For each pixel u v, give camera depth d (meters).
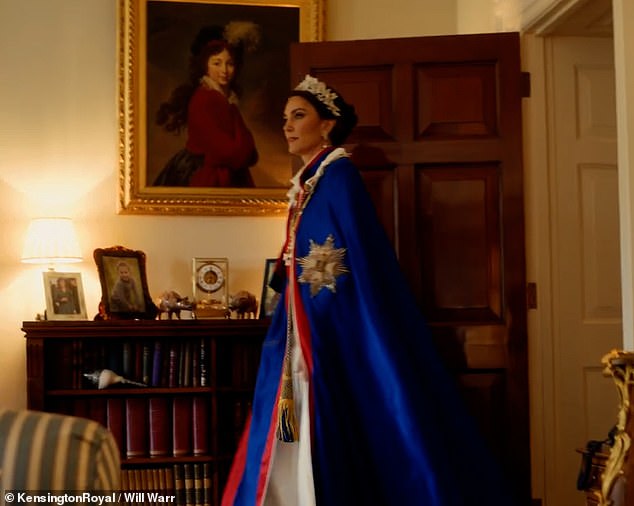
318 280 2.82
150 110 3.99
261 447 2.80
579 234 3.54
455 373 3.40
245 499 2.80
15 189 3.90
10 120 3.93
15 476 1.28
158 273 3.97
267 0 4.09
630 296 2.69
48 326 3.41
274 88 4.07
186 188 3.98
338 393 2.73
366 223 2.87
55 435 1.31
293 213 3.01
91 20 4.01
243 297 3.75
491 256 3.45
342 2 4.19
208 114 4.02
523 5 3.53
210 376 3.59
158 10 4.02
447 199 3.46
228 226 4.03
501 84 3.49
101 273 3.70
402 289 2.88
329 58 3.52
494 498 2.75
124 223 3.97
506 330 3.42
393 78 3.50
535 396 3.45
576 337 3.50
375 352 2.73
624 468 2.14
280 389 2.80
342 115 3.16
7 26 3.95
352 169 2.96
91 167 3.96
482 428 3.38
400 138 3.47
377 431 2.70
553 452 3.44
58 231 3.72
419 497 2.60
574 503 3.43
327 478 2.61
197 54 4.04
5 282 3.84
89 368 3.56
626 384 2.19
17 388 3.81
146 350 3.60
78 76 3.99
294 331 2.85
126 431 3.55
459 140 3.47
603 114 3.61
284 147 4.06
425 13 4.22
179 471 3.54
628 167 2.71
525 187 3.52
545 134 3.55
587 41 3.60
